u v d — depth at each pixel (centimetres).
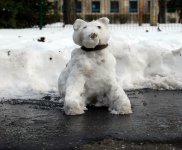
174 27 1350
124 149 386
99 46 506
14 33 1005
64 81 524
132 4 2858
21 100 562
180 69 671
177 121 467
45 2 1391
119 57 677
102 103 517
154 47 692
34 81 624
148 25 1563
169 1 2042
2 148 388
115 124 454
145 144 398
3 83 621
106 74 504
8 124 458
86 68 499
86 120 468
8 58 645
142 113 497
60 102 545
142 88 634
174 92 611
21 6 1298
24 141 405
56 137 415
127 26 1451
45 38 827
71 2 1509
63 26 1299
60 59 663
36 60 655
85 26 506
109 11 2847
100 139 409
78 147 389
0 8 1241
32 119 475
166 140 408
